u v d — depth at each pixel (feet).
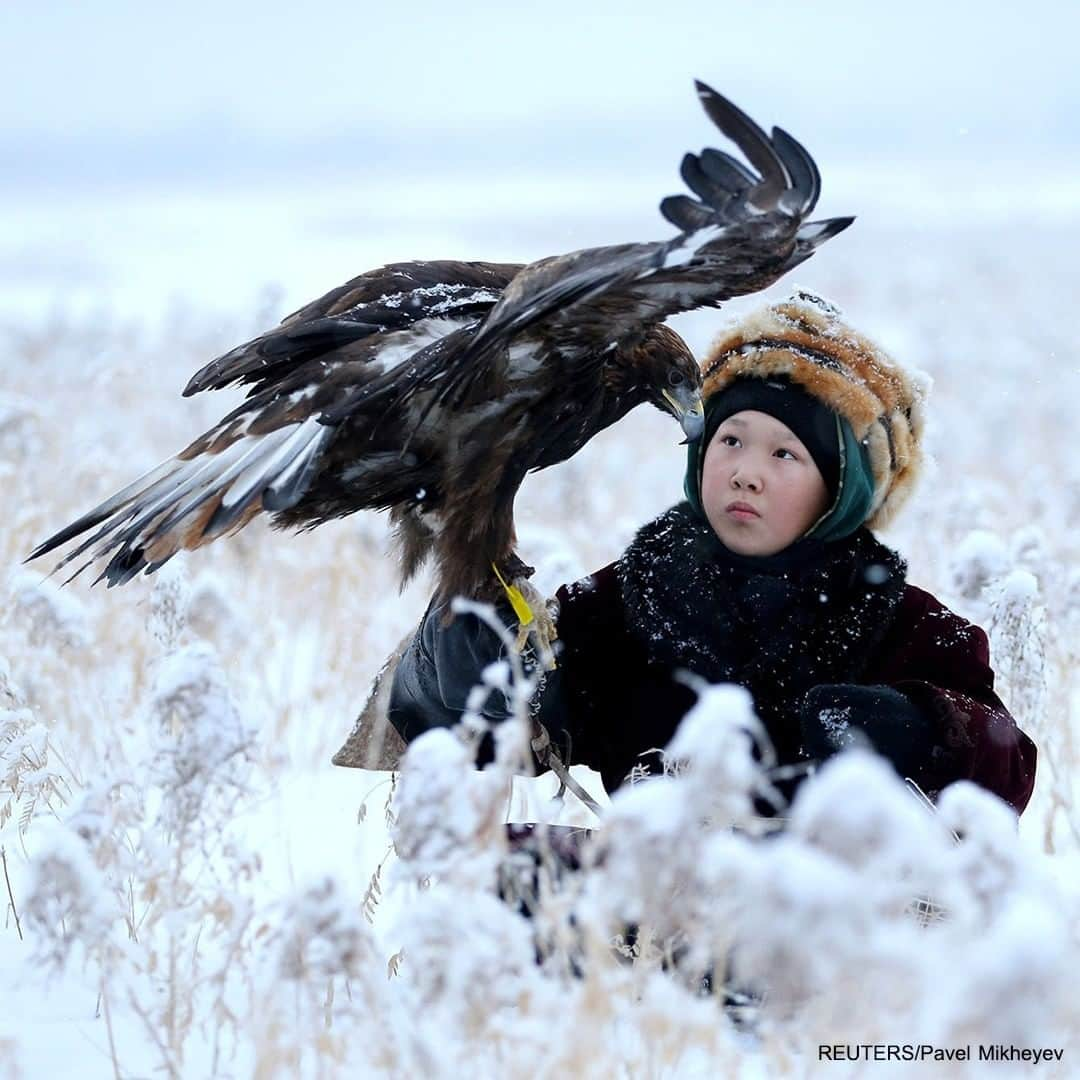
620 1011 30.99
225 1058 34.55
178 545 39.45
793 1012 31.50
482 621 41.52
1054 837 50.70
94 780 36.19
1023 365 142.31
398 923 28.22
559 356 42.09
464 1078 29.14
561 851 38.01
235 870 34.01
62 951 30.53
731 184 38.65
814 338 40.42
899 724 38.45
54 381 113.19
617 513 87.71
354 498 43.55
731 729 25.57
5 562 64.59
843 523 40.40
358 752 44.14
